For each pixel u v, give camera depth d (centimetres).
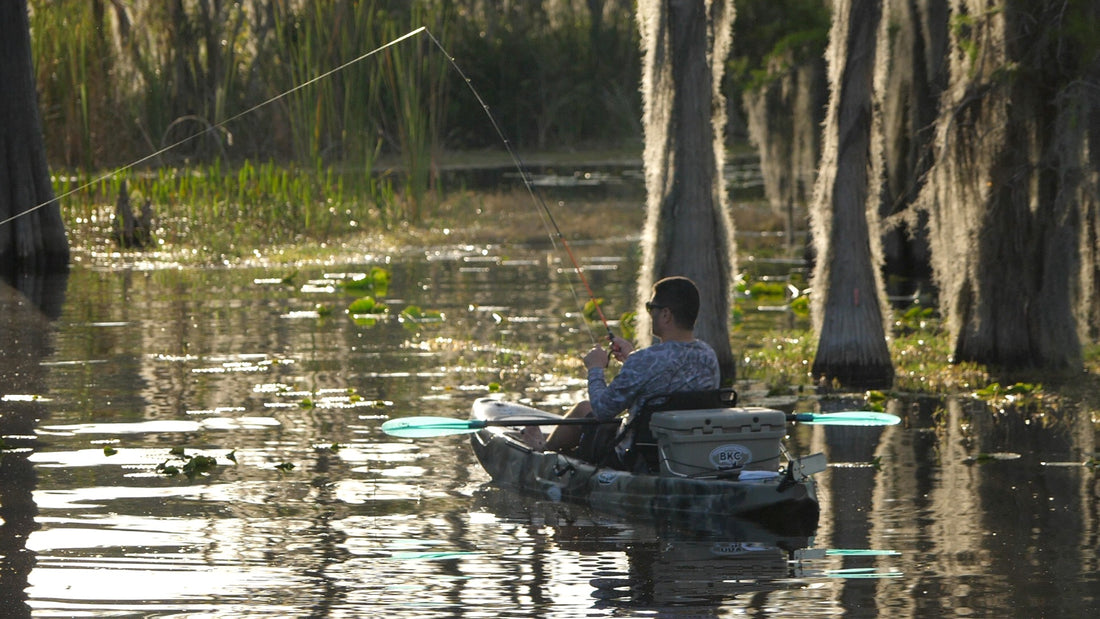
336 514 1196
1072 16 1820
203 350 2188
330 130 4662
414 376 1956
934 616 912
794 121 3400
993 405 1736
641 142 7525
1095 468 1370
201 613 921
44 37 5009
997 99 1920
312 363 2069
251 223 4103
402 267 3525
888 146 2964
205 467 1382
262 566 1034
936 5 2638
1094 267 1983
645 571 1015
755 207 5175
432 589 973
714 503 1149
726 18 1886
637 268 3503
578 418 1299
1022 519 1170
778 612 919
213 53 5434
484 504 1236
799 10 3297
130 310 2677
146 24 5466
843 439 1538
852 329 1948
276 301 2842
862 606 930
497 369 2023
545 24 7756
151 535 1123
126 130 5188
